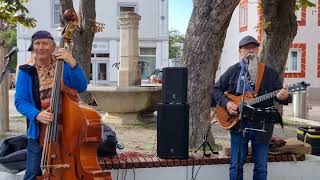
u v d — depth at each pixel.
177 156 5.36
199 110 6.66
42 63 3.85
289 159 5.71
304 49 24.00
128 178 5.23
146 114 10.73
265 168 4.86
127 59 10.96
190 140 6.63
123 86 10.00
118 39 30.83
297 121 11.82
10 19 11.95
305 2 11.57
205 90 6.68
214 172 5.48
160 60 31.08
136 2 30.80
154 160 5.32
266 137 4.73
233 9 6.62
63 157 3.77
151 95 9.95
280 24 10.34
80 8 12.95
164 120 5.38
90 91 9.83
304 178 5.76
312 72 24.11
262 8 10.51
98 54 30.80
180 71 5.32
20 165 5.00
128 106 9.76
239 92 4.79
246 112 4.65
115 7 30.66
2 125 8.54
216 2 6.54
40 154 3.84
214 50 6.70
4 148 5.23
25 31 29.73
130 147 7.02
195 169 5.42
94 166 3.78
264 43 10.57
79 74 3.85
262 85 4.75
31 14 29.91
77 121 3.75
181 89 5.33
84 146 3.78
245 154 4.89
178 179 5.38
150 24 30.98
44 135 3.80
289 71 24.11
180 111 5.33
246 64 4.80
